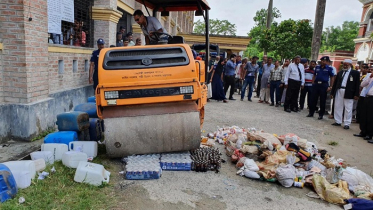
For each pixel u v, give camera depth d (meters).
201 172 4.42
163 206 3.38
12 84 5.11
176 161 4.37
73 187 3.60
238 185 4.10
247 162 4.52
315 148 5.46
